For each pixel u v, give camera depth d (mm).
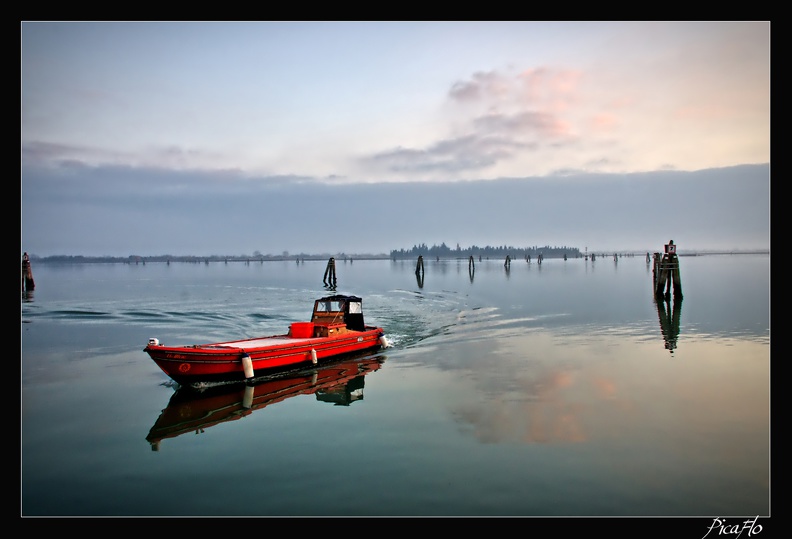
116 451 11781
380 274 106125
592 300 43562
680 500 9312
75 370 19719
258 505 9320
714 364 19312
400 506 9195
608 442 11766
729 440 11852
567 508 9094
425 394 15727
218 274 126875
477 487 9781
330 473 10438
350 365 19984
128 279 98438
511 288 59094
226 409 14719
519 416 13578
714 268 104125
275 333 28422
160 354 15945
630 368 18750
